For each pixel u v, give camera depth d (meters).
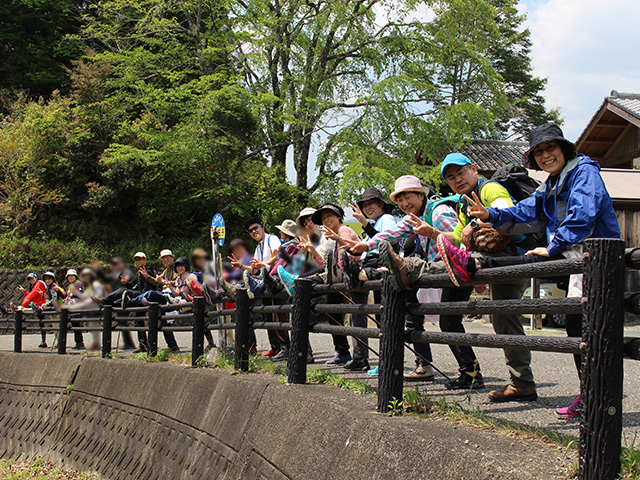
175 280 9.55
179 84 20.55
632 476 1.94
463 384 4.33
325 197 19.95
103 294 9.30
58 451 7.49
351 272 3.91
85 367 7.76
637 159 14.86
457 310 3.00
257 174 22.17
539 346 2.46
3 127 21.58
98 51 24.91
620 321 2.04
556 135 2.98
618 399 2.01
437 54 19.22
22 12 24.92
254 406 4.25
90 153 20.45
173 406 5.52
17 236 19.06
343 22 18.72
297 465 3.42
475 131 19.06
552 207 3.08
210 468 4.50
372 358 6.55
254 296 5.30
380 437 2.89
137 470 5.72
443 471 2.42
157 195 20.81
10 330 15.58
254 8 19.03
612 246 2.04
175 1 19.91
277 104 20.84
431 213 4.31
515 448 2.40
